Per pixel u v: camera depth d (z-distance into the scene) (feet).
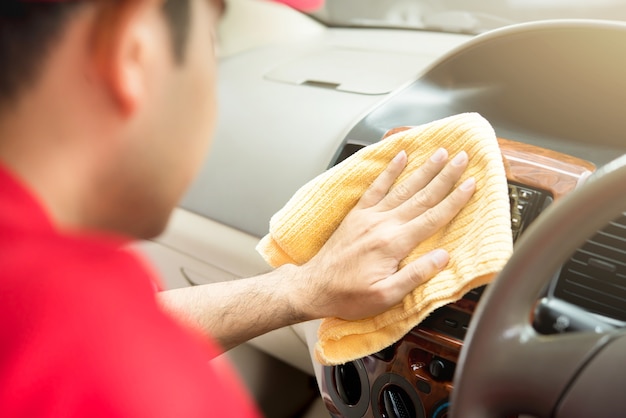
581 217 1.53
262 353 4.11
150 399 0.83
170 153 1.08
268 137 3.51
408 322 2.34
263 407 4.11
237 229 3.51
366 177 2.52
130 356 0.84
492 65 2.87
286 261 2.68
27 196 0.89
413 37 4.38
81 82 0.92
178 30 1.00
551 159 2.52
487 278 2.12
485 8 4.18
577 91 2.68
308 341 2.93
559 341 1.58
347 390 2.77
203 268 3.84
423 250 2.35
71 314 0.84
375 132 3.11
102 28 0.90
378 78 3.65
